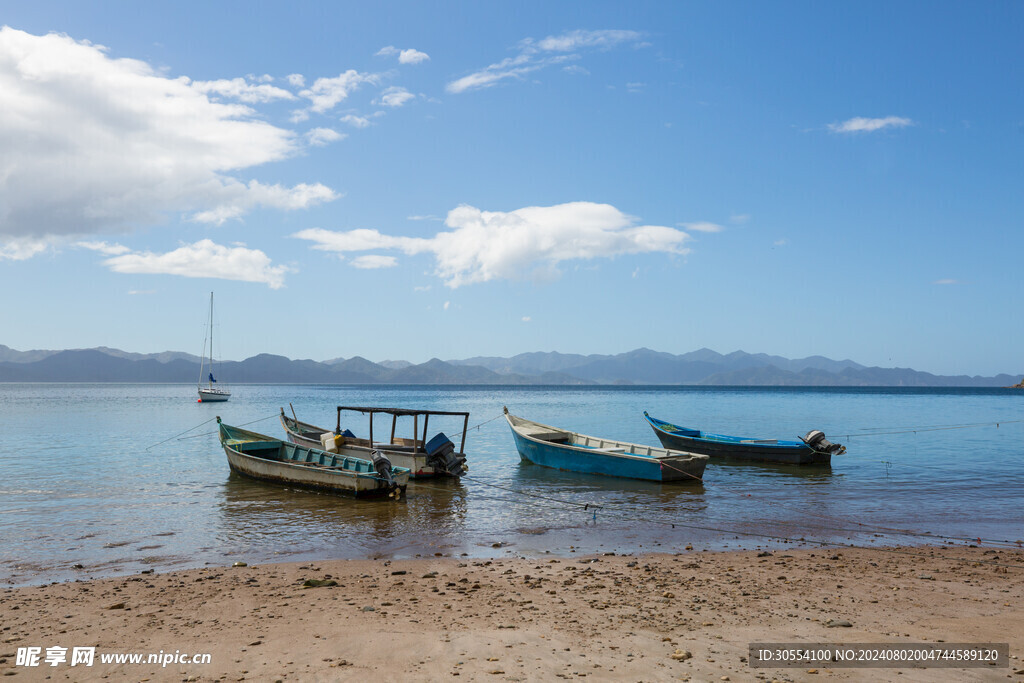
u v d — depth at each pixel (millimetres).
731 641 10031
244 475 29156
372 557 16766
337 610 12008
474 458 38750
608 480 29906
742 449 36250
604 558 16422
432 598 12805
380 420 74812
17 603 12789
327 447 31891
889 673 8609
